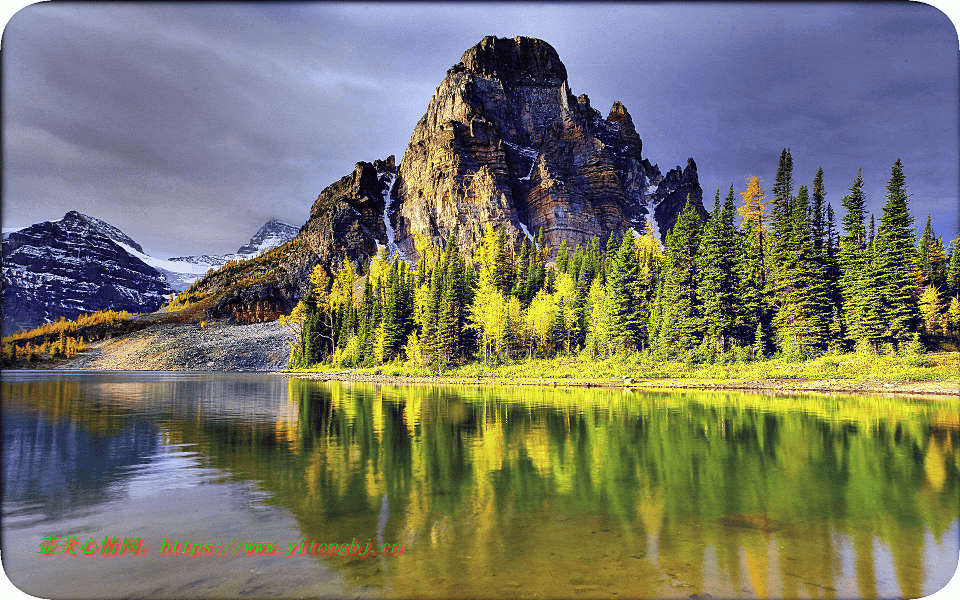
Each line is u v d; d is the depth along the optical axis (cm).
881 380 4444
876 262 5444
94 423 2762
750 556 944
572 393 4791
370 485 1434
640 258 8712
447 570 879
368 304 11394
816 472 1575
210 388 6241
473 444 2066
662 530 1077
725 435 2241
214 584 841
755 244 6838
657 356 6694
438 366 8462
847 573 877
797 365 5381
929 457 1780
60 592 812
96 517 1170
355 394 5016
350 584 830
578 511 1201
